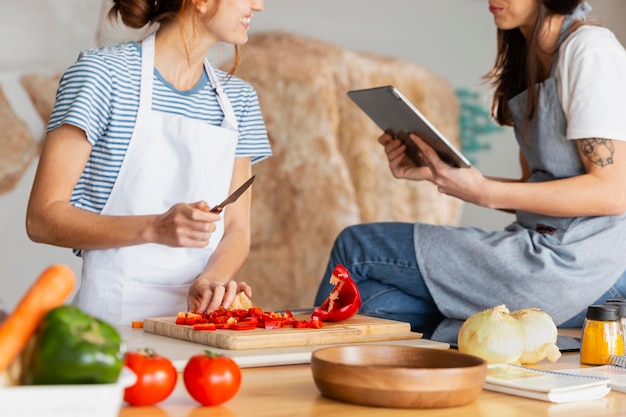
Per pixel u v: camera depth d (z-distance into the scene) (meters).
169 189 2.11
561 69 2.18
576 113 2.14
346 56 5.13
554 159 2.24
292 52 5.01
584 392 1.33
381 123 2.32
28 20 4.31
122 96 2.05
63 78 2.03
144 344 1.60
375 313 2.28
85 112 1.97
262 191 4.91
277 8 5.03
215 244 2.22
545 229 2.21
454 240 2.21
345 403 1.22
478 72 5.51
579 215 2.17
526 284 2.12
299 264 4.94
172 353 1.50
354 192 5.07
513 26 2.30
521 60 2.42
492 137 5.51
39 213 1.96
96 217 1.95
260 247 4.88
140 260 2.08
